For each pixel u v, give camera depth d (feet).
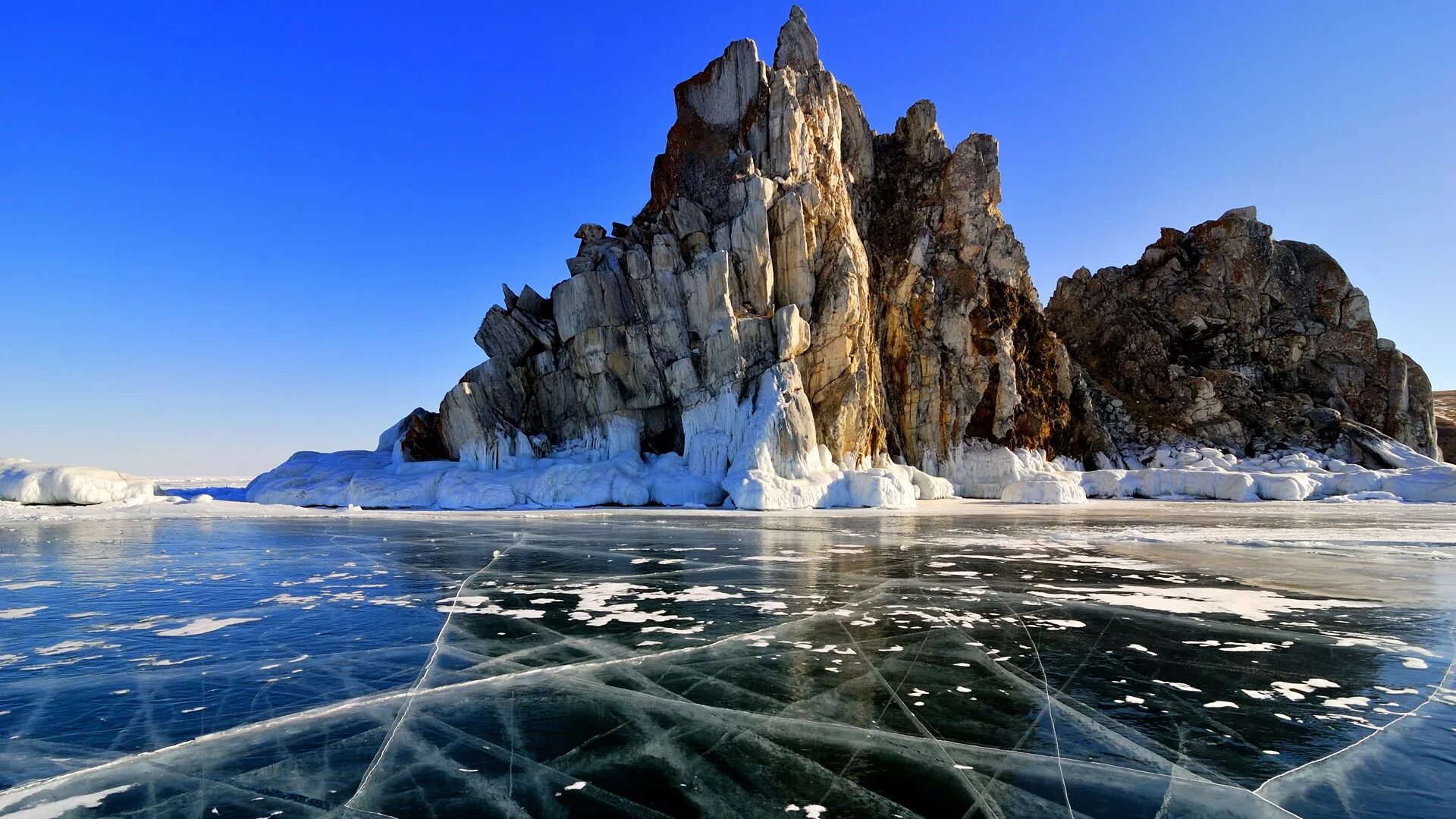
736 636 30.94
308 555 55.01
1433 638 30.48
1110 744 20.04
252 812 16.44
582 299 113.80
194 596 39.68
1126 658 27.68
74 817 16.19
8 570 48.75
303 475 113.80
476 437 111.96
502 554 55.21
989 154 153.48
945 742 20.15
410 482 107.04
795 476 104.78
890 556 53.52
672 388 111.55
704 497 103.19
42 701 23.58
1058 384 160.04
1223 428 165.78
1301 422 162.50
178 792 17.46
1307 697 23.62
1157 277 188.96
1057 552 55.36
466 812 16.37
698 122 136.46
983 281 145.59
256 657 28.30
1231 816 16.17
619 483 104.58
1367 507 116.88
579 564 50.01
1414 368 175.32
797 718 21.90
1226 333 179.42
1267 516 93.09
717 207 124.47
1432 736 20.53
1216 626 32.35
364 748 19.90
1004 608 35.96
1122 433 169.17
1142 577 44.55
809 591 40.50
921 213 153.89
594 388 113.91
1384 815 16.21
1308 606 36.47
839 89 161.27
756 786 17.58
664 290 114.32
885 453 129.90
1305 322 179.63
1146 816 16.15
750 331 111.34
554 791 17.37
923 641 30.14
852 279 120.26
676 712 22.40
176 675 26.14
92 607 36.88
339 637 31.04
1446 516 94.73
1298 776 18.10
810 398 117.80
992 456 136.98
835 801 16.87
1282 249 185.57
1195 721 21.62
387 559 52.75
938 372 142.00
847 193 144.66
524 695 23.93
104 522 85.10
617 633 31.50
